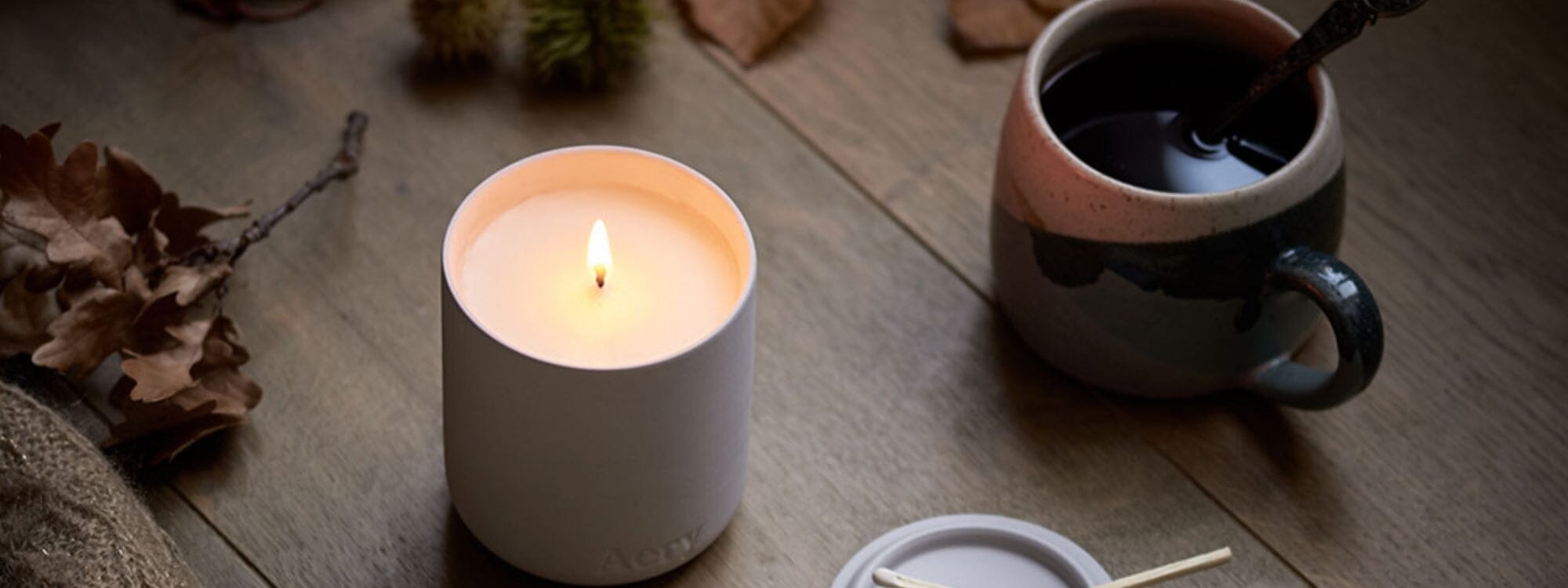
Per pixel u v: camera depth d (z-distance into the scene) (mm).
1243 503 917
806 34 1037
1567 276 979
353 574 882
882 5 1050
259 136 988
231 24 1021
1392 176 1002
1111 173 903
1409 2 840
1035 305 917
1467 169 1006
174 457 899
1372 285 971
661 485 829
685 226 852
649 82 1017
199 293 898
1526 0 1058
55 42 1006
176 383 876
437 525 896
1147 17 918
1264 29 904
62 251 882
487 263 835
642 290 835
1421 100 1026
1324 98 886
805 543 898
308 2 1028
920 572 886
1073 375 938
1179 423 935
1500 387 948
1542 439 936
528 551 859
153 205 913
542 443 810
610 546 850
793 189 989
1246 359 912
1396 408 940
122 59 1004
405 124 996
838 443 922
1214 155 908
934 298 963
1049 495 916
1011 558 893
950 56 1037
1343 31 859
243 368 923
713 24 1027
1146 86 926
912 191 993
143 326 893
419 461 910
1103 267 883
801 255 969
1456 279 974
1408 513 916
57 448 843
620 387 789
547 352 817
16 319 904
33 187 881
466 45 1001
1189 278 875
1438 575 902
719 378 809
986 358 949
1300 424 936
